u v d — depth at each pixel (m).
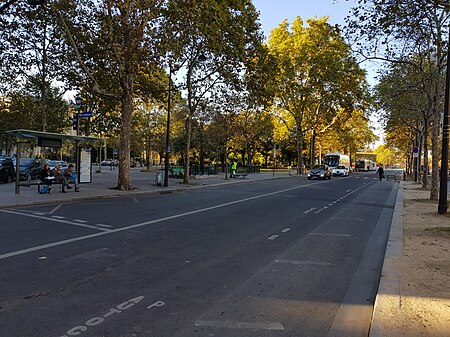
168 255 7.10
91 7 20.45
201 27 17.16
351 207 15.64
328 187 28.16
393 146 62.34
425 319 4.20
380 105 26.02
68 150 58.03
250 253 7.41
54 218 11.15
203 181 30.97
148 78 24.23
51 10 19.36
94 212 12.55
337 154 60.84
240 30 22.75
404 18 10.22
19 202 13.95
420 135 36.38
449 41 12.82
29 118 36.00
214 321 4.27
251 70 25.05
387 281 5.50
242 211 13.41
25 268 6.14
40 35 23.05
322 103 45.19
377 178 49.31
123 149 20.50
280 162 88.06
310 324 4.28
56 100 35.94
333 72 41.41
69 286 5.32
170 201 16.42
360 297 5.21
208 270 6.22
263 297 5.08
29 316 4.30
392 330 3.93
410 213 13.55
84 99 27.83
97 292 5.10
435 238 8.80
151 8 16.83
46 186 17.31
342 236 9.38
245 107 36.81
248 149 59.25
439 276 5.77
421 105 26.73
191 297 4.99
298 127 50.38
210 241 8.38
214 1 17.45
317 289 5.48
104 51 21.14
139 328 4.04
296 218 12.12
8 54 22.91
